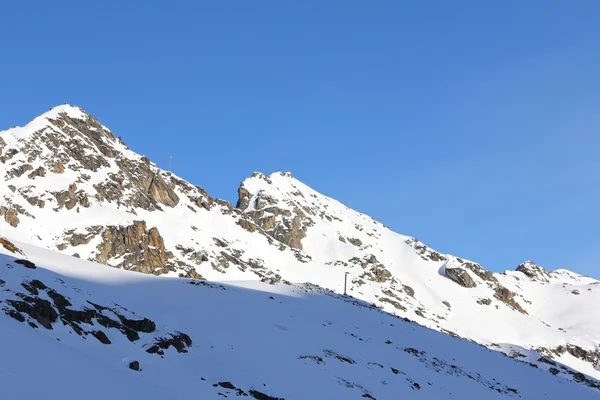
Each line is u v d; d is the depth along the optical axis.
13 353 27.88
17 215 139.25
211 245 177.50
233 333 54.59
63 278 52.34
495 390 70.50
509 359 97.44
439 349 84.50
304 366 51.12
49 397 24.61
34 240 132.75
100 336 39.94
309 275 193.50
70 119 194.62
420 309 191.12
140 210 174.00
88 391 26.80
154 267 145.38
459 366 77.38
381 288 196.50
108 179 175.75
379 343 73.12
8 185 148.75
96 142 193.50
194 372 41.41
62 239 140.00
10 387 24.25
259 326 60.53
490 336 185.12
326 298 93.50
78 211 153.75
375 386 52.97
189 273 149.25
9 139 167.38
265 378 44.53
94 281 59.97
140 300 56.78
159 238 152.25
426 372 65.94
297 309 77.38
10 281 41.50
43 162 165.75
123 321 44.66
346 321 79.75
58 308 40.53
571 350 190.50
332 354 58.44
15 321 34.41
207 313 59.44
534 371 92.62
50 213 148.00
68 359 30.20
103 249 141.88
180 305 59.66
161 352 42.53
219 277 158.88
